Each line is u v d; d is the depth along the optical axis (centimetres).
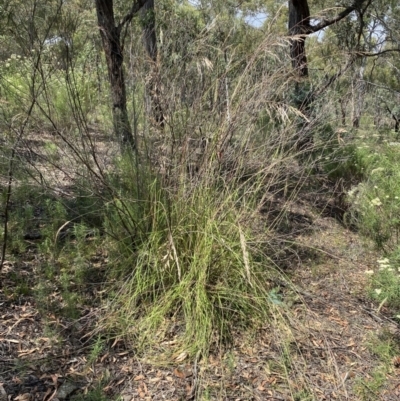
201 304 301
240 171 344
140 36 374
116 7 569
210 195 331
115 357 283
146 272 323
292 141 361
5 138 367
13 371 260
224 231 328
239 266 319
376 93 1036
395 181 547
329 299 373
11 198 402
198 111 337
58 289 326
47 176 432
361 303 374
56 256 347
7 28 319
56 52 335
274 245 379
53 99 377
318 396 274
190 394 264
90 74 420
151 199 336
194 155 342
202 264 313
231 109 328
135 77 350
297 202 516
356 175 596
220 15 373
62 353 278
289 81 347
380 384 286
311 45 418
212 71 342
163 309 308
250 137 333
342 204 546
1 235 356
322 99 445
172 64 342
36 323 296
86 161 350
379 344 322
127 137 395
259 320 317
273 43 320
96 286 336
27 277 333
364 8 1035
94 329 295
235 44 356
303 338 319
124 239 345
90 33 390
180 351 290
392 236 484
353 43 1053
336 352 312
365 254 457
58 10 321
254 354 298
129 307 313
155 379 271
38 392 249
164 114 337
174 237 324
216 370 283
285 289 366
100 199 385
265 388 274
